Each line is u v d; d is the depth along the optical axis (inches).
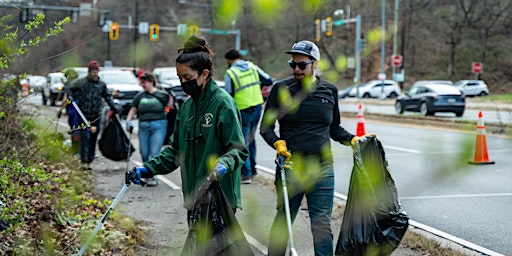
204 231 147.5
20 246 198.8
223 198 151.3
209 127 166.7
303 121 200.1
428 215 319.3
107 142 430.9
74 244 219.0
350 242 186.1
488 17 1660.9
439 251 241.1
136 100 411.8
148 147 407.8
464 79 2536.9
